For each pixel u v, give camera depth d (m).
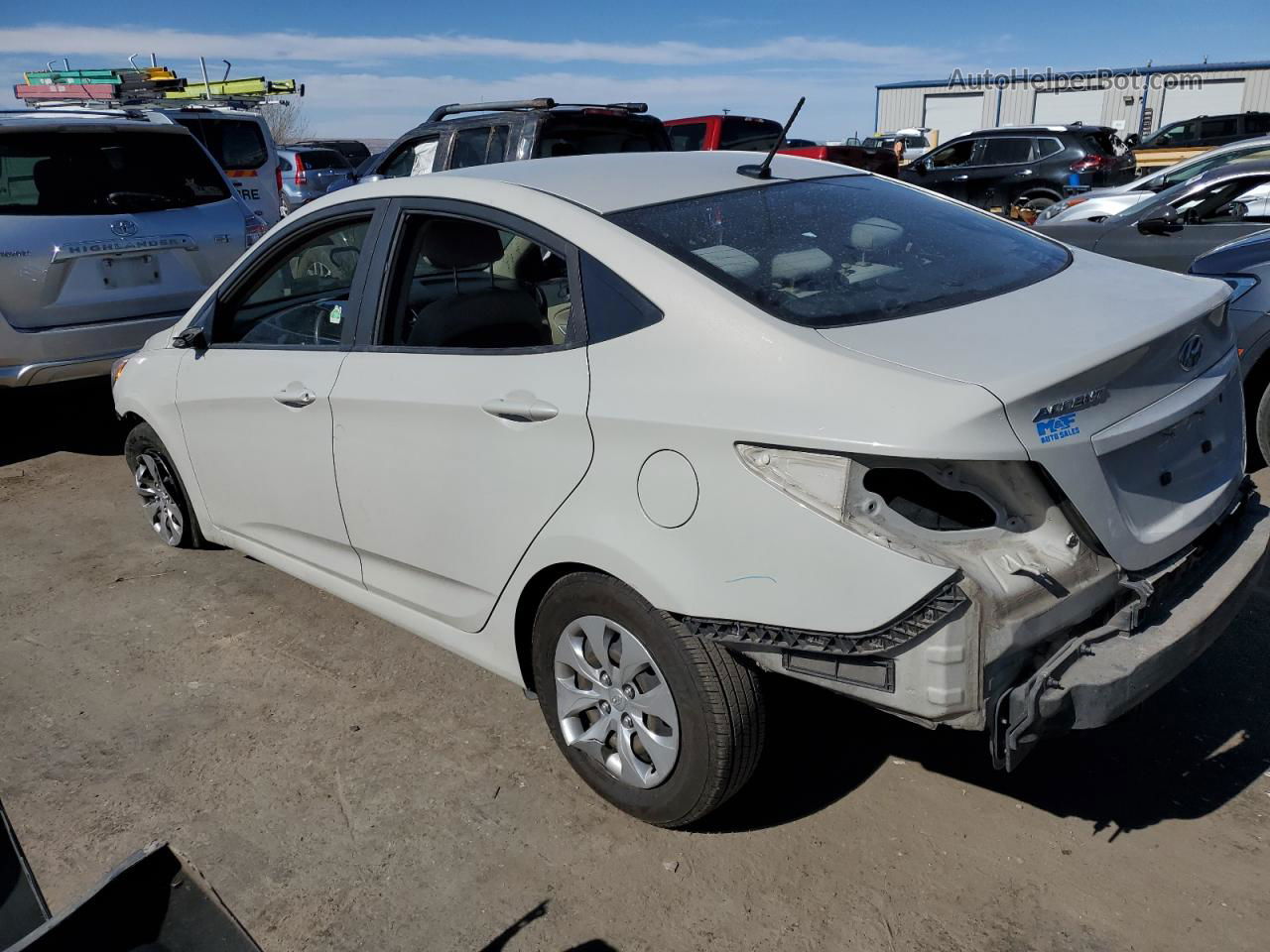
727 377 2.40
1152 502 2.50
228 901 2.68
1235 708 3.27
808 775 3.06
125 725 3.51
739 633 2.39
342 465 3.37
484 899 2.64
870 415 2.18
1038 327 2.46
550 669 2.92
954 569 2.16
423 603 3.29
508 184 3.05
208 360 3.99
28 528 5.40
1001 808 2.88
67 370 6.00
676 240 2.74
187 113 12.05
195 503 4.41
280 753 3.30
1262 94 37.22
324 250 3.63
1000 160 18.41
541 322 3.11
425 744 3.32
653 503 2.48
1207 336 2.71
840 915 2.53
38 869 2.82
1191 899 2.52
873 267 2.82
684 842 2.81
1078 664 2.31
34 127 5.89
